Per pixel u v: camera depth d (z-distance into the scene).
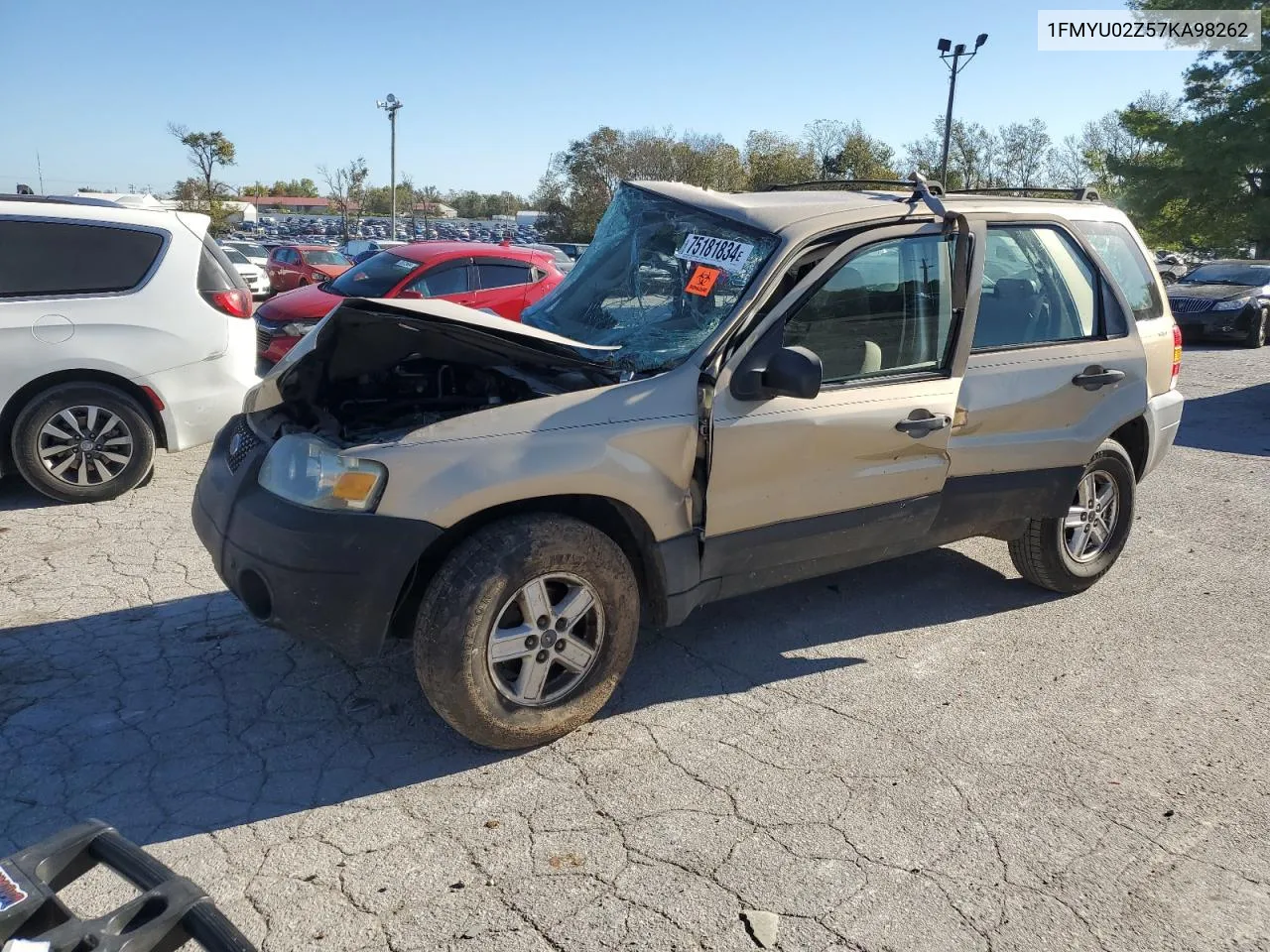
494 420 3.35
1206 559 5.87
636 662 4.28
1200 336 17.88
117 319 6.18
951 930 2.75
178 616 4.58
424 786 3.33
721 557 3.83
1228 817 3.32
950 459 4.29
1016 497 4.59
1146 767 3.61
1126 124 40.16
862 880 2.94
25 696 3.82
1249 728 3.92
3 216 6.00
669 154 55.19
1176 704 4.09
